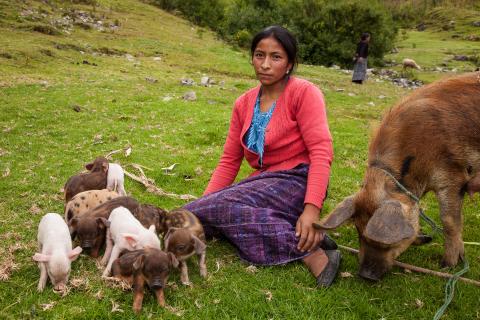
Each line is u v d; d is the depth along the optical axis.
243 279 4.65
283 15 33.94
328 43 30.84
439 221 6.59
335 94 17.58
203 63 22.05
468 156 4.79
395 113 4.93
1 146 8.84
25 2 25.88
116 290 4.35
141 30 27.91
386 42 31.42
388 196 4.48
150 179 7.53
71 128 10.24
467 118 4.77
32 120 10.64
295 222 5.01
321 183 4.76
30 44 19.08
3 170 7.57
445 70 30.06
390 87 21.70
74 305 4.16
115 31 26.09
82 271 4.68
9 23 21.77
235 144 5.57
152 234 4.80
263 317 4.14
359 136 10.91
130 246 4.63
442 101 4.85
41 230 4.80
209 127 10.85
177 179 7.75
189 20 38.22
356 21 30.97
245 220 4.83
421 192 4.81
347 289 4.52
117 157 8.62
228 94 15.46
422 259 5.34
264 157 5.21
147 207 5.46
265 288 4.50
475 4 63.09
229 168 5.62
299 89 5.00
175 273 4.74
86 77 15.91
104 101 12.70
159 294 4.15
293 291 4.46
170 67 20.23
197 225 4.87
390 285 4.65
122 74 17.19
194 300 4.32
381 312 4.22
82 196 5.66
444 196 4.90
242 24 34.31
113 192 5.86
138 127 10.69
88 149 9.00
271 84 5.08
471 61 33.84
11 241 5.27
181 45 25.58
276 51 4.95
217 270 4.80
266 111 5.17
